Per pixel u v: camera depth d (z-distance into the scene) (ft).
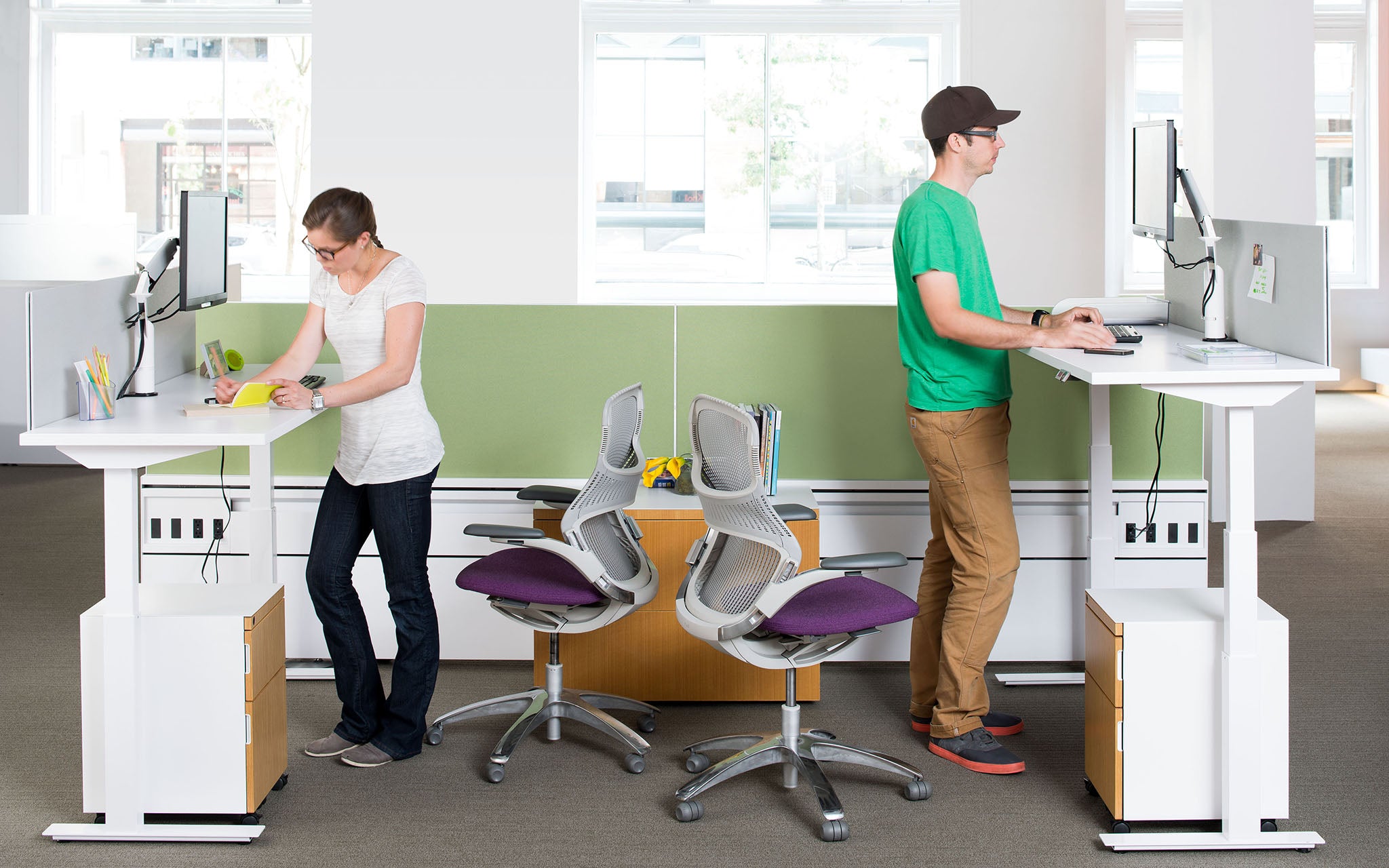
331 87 18.57
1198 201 11.19
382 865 9.31
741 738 11.07
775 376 13.73
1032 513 13.64
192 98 24.52
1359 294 34.73
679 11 21.43
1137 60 27.40
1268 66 20.27
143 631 9.63
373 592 13.71
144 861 9.34
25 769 11.02
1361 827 9.81
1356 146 34.01
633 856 9.45
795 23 21.54
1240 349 9.57
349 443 10.79
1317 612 15.85
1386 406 32.63
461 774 11.00
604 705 12.12
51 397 9.84
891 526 13.76
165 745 9.73
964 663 11.14
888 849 9.54
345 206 10.39
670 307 13.65
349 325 10.83
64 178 24.95
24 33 24.44
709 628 10.12
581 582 10.99
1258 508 20.97
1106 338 10.30
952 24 21.54
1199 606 9.87
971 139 10.89
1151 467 13.60
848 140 22.11
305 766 11.14
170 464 13.70
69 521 20.98
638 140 22.03
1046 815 10.12
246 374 12.66
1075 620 13.76
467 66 18.53
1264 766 9.53
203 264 11.78
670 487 13.32
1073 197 18.99
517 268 18.94
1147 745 9.57
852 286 22.48
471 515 13.78
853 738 11.85
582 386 13.73
